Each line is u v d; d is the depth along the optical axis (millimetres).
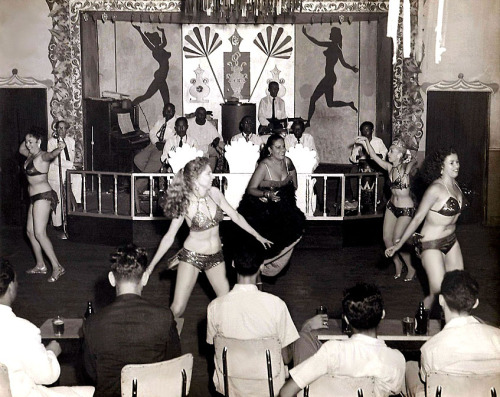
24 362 3922
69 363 5152
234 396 4281
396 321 5289
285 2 8070
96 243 10078
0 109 11953
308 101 13906
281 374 4262
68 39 12078
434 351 3957
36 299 7652
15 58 11898
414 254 8750
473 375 3777
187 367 3977
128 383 3842
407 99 12133
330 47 13633
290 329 4391
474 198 12008
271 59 13922
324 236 9789
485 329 3959
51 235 10734
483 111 12016
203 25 13789
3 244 10328
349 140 13711
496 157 11961
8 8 11828
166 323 4059
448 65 11984
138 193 10633
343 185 9734
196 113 11906
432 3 11852
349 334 4777
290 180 7660
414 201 8320
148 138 13070
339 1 12914
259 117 13320
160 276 8461
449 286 4000
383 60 12844
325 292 7887
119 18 13000
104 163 12469
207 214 5879
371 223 9984
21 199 11781
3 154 11805
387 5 12719
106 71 13625
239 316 4336
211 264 5965
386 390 3809
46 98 12031
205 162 5859
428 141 12156
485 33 11836
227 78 14000
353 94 13625
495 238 10984
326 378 3762
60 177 10508
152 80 13812
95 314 4070
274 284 8172
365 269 8875
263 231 7434
